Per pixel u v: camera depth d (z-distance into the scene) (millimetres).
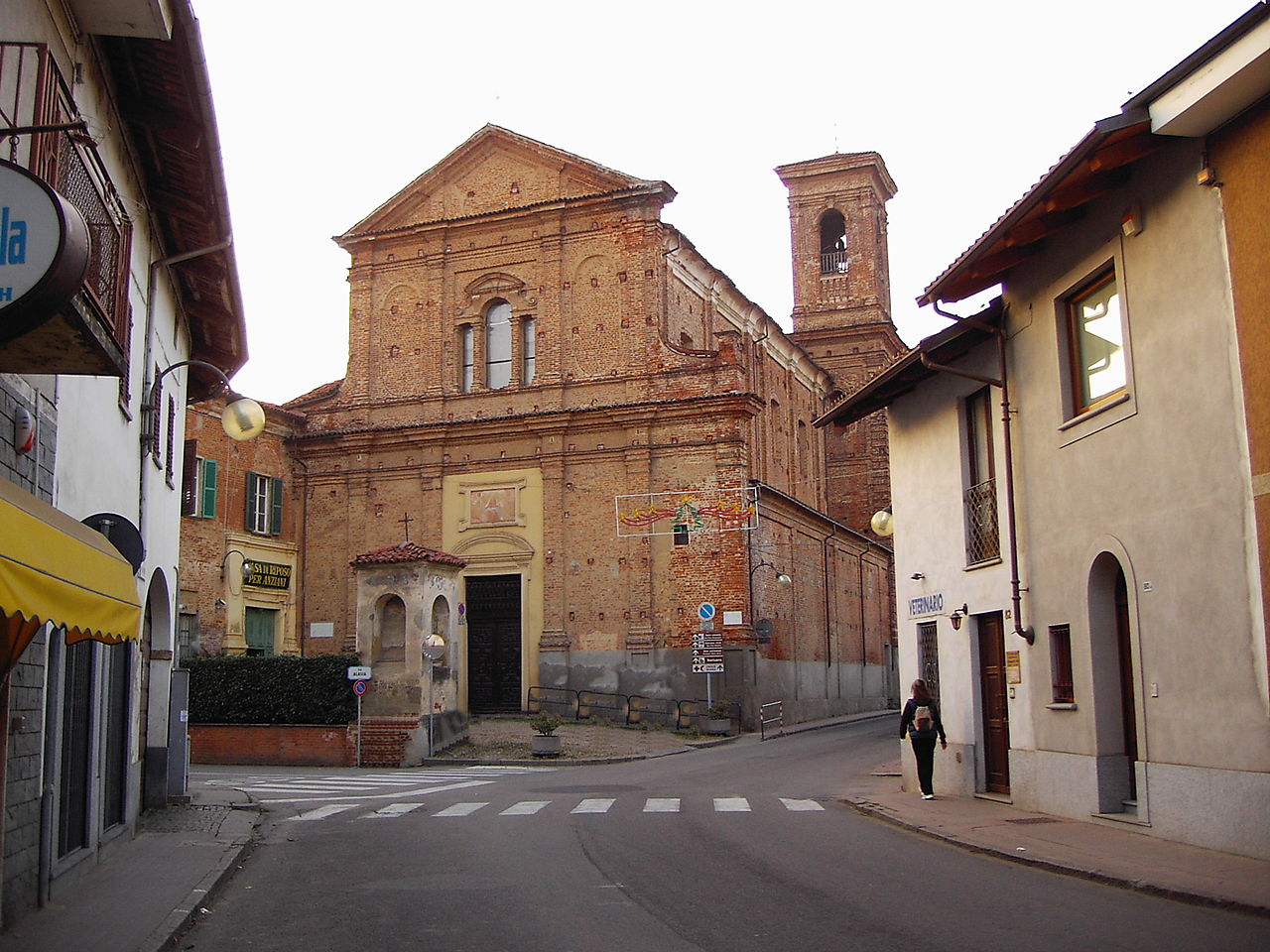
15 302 6676
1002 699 18125
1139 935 8766
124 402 14062
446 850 14195
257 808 19469
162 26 11133
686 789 21703
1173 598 13188
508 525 39906
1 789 9102
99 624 8438
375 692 30812
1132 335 13945
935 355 18938
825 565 47844
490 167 42281
